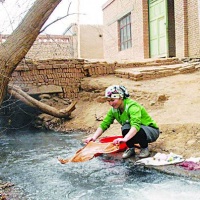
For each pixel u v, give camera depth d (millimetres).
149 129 4773
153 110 7582
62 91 9898
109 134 6586
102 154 5109
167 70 10242
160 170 4117
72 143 6527
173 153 4789
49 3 4883
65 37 16578
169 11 14102
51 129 8609
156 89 8586
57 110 8594
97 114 8398
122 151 5227
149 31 15352
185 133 5348
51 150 5977
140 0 15344
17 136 7965
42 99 9586
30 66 9453
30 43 4953
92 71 10391
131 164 4539
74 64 10102
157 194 3504
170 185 3730
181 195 3434
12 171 4641
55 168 4664
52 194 3658
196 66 10844
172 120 6273
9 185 3986
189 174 3889
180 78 9727
